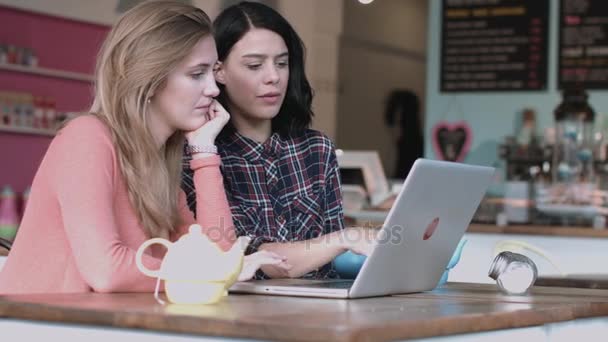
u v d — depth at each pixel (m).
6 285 1.93
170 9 1.99
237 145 2.51
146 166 1.97
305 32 8.83
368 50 9.67
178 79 2.00
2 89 7.22
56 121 7.43
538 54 6.57
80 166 1.87
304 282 2.10
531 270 2.06
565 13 6.51
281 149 2.55
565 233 4.69
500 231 4.77
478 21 6.71
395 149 9.96
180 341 1.38
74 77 7.55
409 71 10.27
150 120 2.03
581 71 6.48
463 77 6.75
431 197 1.87
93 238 1.82
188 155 2.40
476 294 2.05
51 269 1.92
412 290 2.04
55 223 1.92
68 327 1.47
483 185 2.08
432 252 2.02
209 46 2.02
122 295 1.77
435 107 6.82
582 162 5.94
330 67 9.19
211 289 1.63
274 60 2.45
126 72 1.95
